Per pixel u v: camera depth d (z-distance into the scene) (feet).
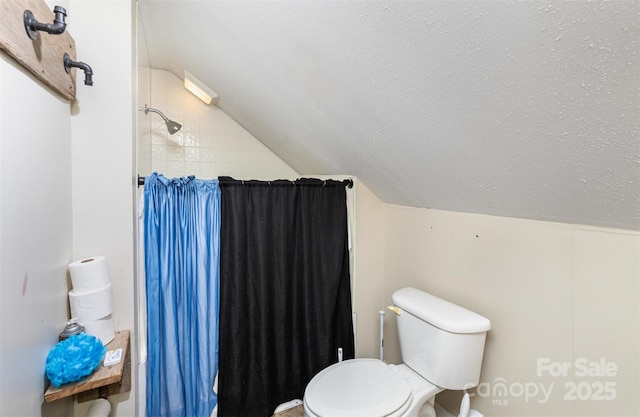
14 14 2.05
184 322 4.66
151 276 4.27
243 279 5.09
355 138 4.40
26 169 2.37
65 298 3.21
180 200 4.61
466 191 3.93
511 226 3.84
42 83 2.62
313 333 5.62
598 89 1.87
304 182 5.52
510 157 2.87
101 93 3.51
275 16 3.09
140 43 4.66
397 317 4.78
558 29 1.72
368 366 4.54
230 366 5.02
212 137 7.55
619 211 2.66
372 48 2.66
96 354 2.84
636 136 1.97
